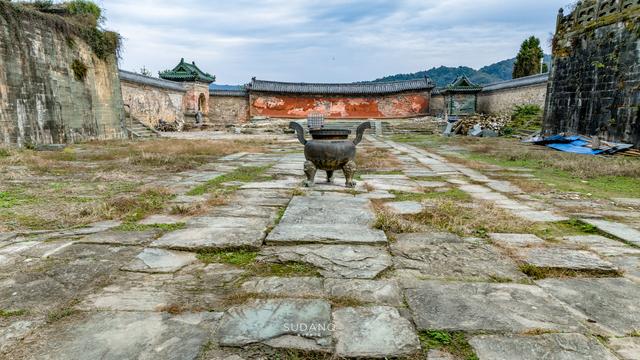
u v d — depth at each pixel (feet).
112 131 60.64
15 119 40.14
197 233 13.10
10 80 39.58
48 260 10.75
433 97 116.57
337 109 120.88
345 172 21.94
